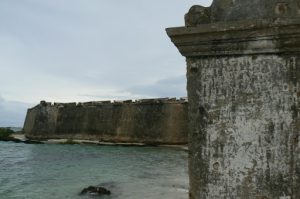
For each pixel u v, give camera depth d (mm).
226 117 2729
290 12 2604
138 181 19391
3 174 22562
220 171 2729
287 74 2582
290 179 2537
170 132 42406
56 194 16344
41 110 53688
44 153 35781
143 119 44406
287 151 2555
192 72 2883
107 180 19875
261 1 2689
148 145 43281
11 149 40312
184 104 42094
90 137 48312
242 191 2652
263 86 2631
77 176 21547
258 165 2615
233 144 2697
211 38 2742
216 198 2734
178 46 2896
